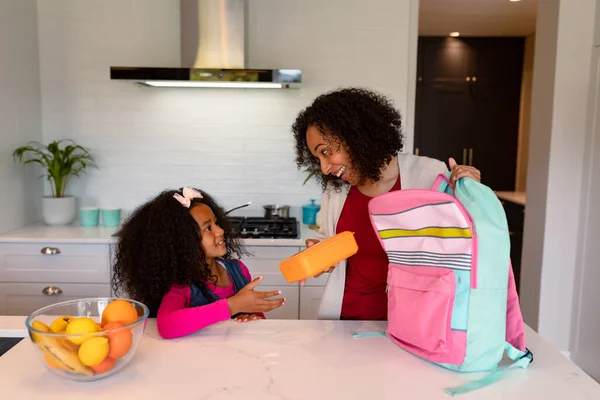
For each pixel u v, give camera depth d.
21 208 2.69
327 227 1.42
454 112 4.87
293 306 2.50
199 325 1.13
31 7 2.72
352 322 1.24
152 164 2.90
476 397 0.88
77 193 2.91
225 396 0.88
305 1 2.80
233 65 2.55
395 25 2.82
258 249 2.46
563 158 2.54
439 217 0.97
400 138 1.23
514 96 4.84
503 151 4.91
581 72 2.48
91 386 0.91
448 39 4.78
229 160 2.90
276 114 2.88
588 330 2.49
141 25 2.80
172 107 2.86
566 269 2.62
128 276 1.32
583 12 2.44
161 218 1.30
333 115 1.15
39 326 0.92
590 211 2.49
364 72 2.85
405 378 0.95
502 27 4.42
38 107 2.82
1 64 2.44
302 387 0.91
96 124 2.86
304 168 2.91
